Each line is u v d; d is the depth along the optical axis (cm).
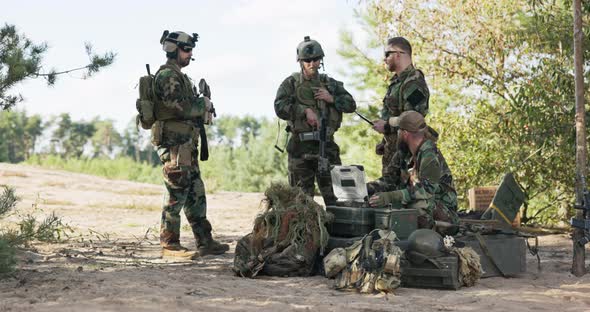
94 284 580
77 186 2105
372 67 2197
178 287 586
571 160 1248
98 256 810
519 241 722
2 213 666
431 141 706
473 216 811
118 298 515
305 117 854
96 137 18288
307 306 529
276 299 554
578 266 723
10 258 615
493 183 1383
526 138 1204
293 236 686
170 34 796
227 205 1814
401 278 641
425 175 696
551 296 602
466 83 1530
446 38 1523
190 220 835
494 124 1370
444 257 632
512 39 1335
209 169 6919
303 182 867
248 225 1330
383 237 623
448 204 731
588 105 1190
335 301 561
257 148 6456
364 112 2288
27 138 15812
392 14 1555
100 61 871
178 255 803
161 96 779
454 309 541
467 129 1433
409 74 791
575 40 749
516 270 716
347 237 698
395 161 775
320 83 862
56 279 600
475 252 660
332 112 863
